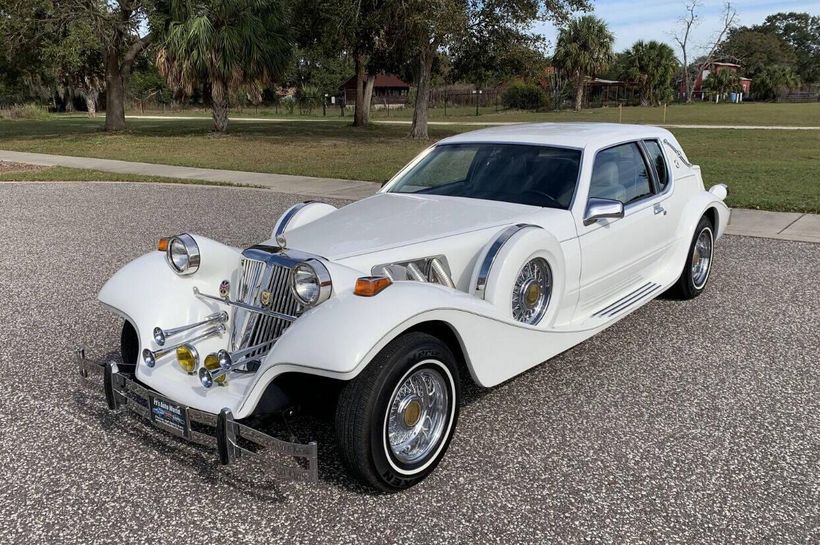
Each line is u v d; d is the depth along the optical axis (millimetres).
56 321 5852
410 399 3287
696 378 4656
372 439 3104
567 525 3094
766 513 3166
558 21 24125
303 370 3068
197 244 3920
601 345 5281
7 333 5566
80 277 7254
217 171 16500
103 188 14047
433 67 28078
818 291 6570
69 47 24938
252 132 30516
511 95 62031
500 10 24359
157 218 10516
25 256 8219
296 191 13094
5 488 3422
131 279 3984
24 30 24953
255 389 3209
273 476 3412
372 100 73812
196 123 40281
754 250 8203
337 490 3385
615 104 71562
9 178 15633
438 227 4141
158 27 24875
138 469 3590
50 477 3518
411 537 3023
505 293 3816
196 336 3773
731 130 29047
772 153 18922
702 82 87000
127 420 4121
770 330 5551
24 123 43938
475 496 3324
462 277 4062
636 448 3758
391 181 5305
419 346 3207
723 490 3352
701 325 5688
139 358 3721
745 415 4125
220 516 3188
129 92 69625
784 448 3740
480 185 4875
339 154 20500
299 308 3416
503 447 3781
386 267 3764
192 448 3799
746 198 11414
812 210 10406
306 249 3818
